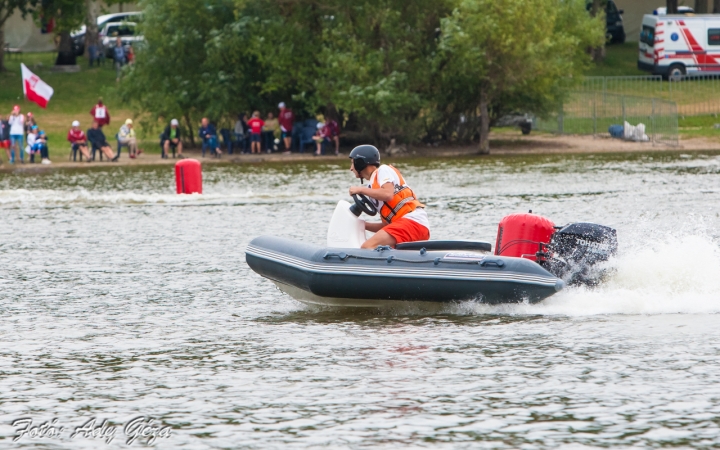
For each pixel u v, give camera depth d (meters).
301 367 28.06
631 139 125.56
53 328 33.75
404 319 33.91
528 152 118.19
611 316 33.28
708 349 28.88
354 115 126.81
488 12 115.06
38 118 137.12
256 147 120.69
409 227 34.91
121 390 26.22
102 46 171.12
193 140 128.00
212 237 55.59
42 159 110.50
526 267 33.16
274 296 38.97
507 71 116.81
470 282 33.19
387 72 121.50
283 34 120.50
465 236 52.19
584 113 133.00
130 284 41.88
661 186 77.62
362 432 22.53
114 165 109.12
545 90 120.69
